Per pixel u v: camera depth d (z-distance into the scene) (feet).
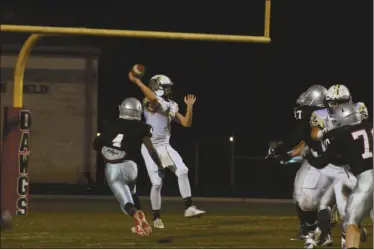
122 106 63.46
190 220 81.51
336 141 53.98
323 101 59.77
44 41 136.87
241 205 107.96
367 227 75.97
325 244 60.70
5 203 65.41
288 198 123.13
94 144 63.82
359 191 52.65
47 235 66.18
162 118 70.64
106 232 68.85
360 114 54.34
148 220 81.51
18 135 65.10
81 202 108.58
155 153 62.34
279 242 62.95
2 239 63.26
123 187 62.49
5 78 133.59
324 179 58.90
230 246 60.18
